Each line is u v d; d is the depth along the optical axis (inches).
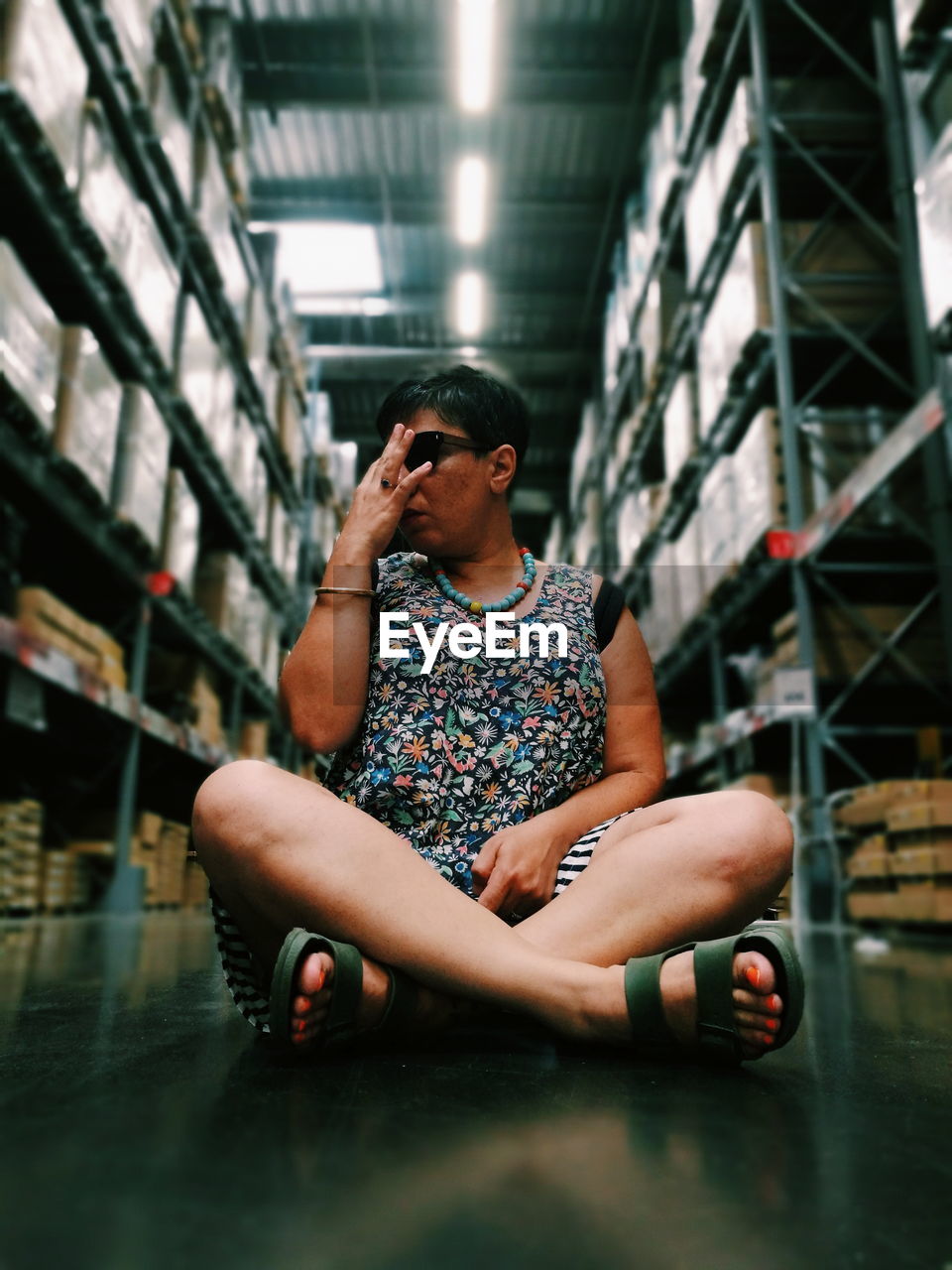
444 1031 37.8
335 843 34.8
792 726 186.7
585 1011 33.7
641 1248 16.8
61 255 148.9
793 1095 30.5
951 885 136.4
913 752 213.5
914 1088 32.4
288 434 323.3
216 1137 23.3
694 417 254.1
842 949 119.5
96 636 182.9
